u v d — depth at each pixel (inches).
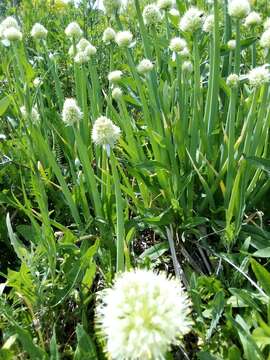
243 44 29.6
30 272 20.1
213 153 26.0
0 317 19.5
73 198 25.1
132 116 34.6
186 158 26.0
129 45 26.1
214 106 26.3
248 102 26.8
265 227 25.1
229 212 22.1
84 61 27.2
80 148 21.6
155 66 33.4
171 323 12.7
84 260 19.6
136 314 12.8
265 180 25.4
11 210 26.9
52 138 30.9
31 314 19.0
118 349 12.8
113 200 23.9
